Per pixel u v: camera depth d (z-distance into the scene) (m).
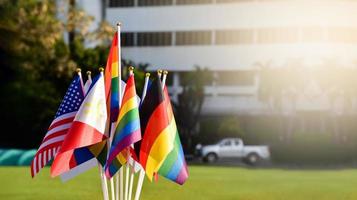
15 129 47.94
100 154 9.41
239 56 60.94
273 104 58.56
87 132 8.89
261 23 60.28
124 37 63.03
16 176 23.53
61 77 44.31
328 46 58.62
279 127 58.03
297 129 57.84
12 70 47.72
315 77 56.94
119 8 62.78
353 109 56.66
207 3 61.66
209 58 61.75
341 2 58.62
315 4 58.94
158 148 9.12
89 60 42.19
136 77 39.12
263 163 41.94
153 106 9.23
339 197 18.03
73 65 42.31
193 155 51.81
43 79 44.97
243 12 60.75
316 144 42.47
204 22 61.78
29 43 43.19
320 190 19.66
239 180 22.97
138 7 62.84
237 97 60.56
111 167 9.35
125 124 8.88
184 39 62.28
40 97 44.88
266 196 18.16
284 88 56.91
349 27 58.62
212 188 19.92
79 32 47.66
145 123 9.26
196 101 57.19
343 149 43.03
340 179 24.12
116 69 9.53
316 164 40.09
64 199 17.19
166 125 9.20
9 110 46.53
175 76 62.72
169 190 18.86
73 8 45.56
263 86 56.88
